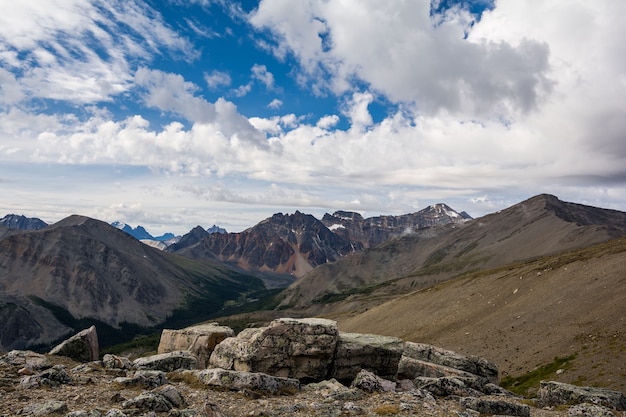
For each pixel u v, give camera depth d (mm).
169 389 25672
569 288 139125
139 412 22172
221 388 30969
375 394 32875
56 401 22578
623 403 36406
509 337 124250
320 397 31297
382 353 45688
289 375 41906
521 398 40906
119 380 29078
